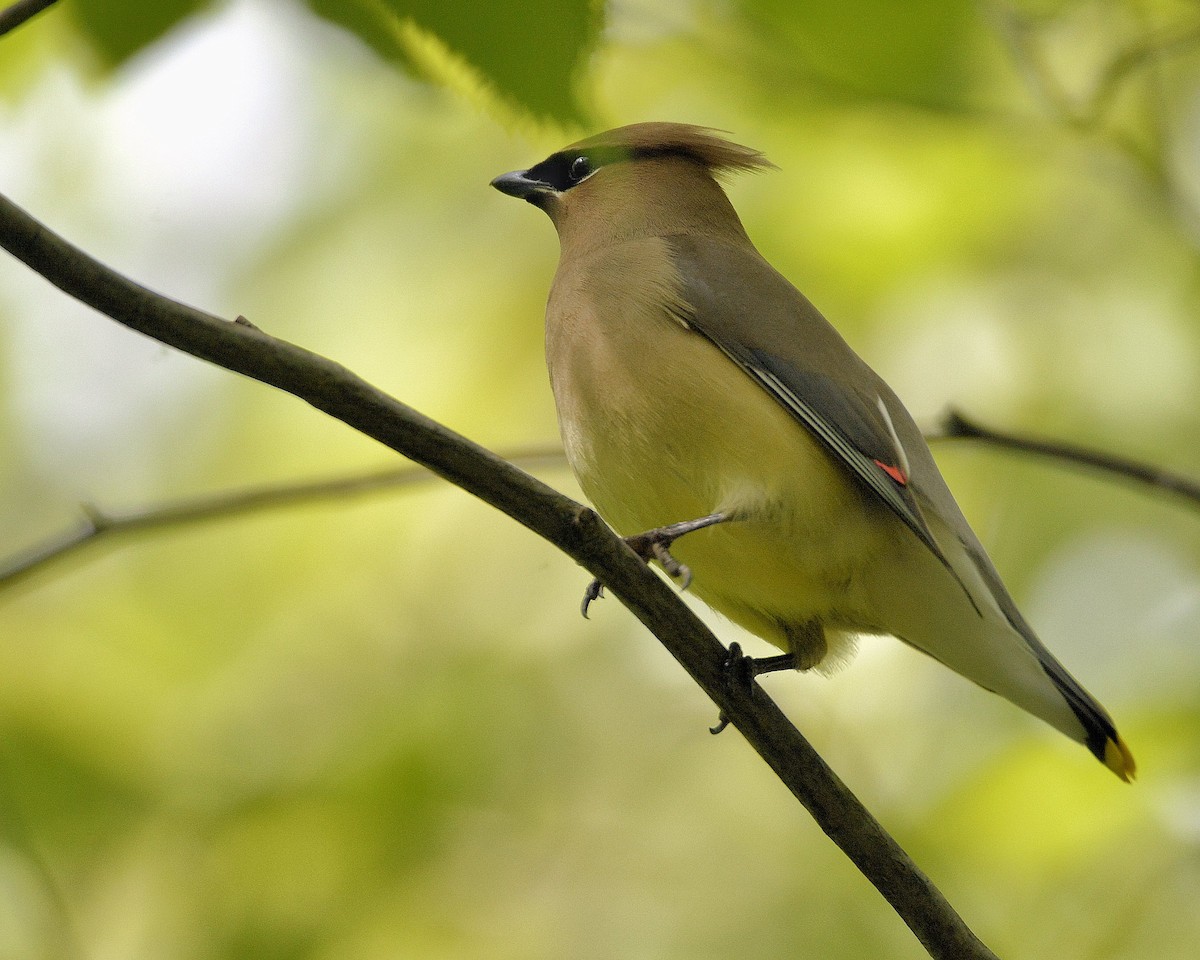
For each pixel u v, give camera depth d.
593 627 12.92
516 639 12.78
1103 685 11.93
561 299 8.48
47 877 9.42
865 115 10.91
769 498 7.79
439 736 11.63
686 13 9.88
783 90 10.52
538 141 5.49
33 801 10.21
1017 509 12.70
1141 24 10.38
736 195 11.73
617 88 10.73
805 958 11.39
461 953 11.05
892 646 12.00
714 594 8.31
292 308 12.58
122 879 10.34
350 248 12.57
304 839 10.86
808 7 9.55
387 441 5.89
